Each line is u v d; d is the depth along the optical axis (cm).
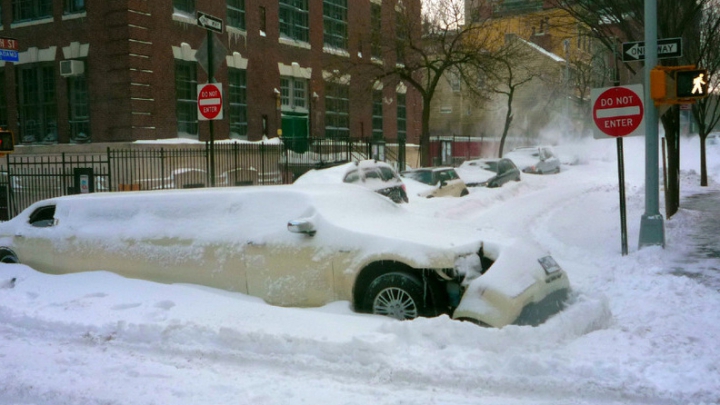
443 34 2842
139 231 811
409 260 643
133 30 2039
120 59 2041
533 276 650
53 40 2169
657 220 1105
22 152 2227
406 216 797
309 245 700
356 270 672
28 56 2216
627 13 1344
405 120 3738
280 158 2531
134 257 802
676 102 1048
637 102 1040
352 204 769
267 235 727
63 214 898
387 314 659
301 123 2869
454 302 652
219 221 774
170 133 2184
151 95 2105
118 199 867
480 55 2708
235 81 2512
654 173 1111
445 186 1877
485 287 613
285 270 709
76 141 2155
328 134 3052
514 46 3469
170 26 2183
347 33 3191
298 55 2834
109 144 2066
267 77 2641
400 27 2833
